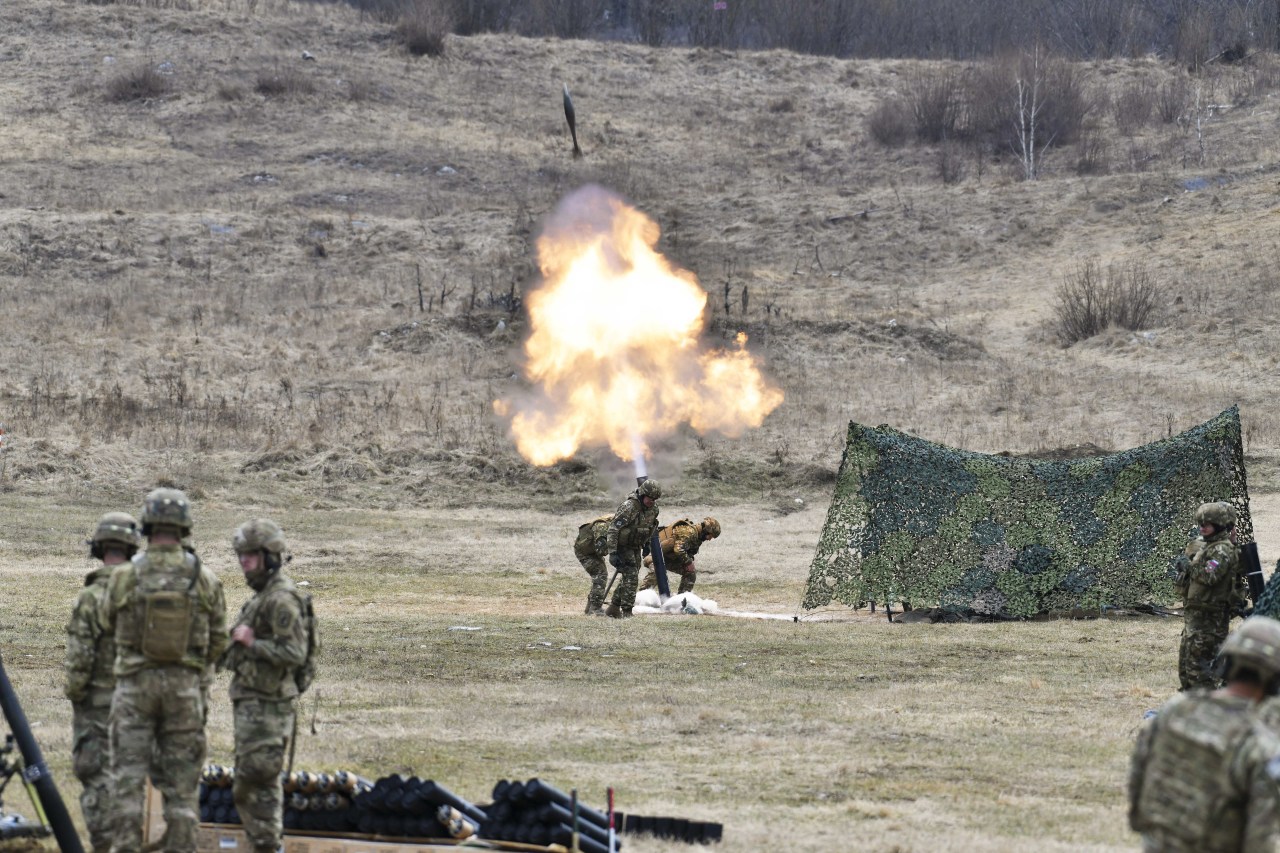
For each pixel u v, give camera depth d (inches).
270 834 1187.3
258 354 6697.8
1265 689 883.4
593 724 1916.8
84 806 1216.2
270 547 1197.7
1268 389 6289.4
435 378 6456.7
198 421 5551.2
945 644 2682.1
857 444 3169.3
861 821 1443.2
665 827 1355.8
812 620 3085.6
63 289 7598.4
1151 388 6343.5
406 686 2169.0
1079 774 1668.3
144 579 1147.3
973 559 3095.5
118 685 1141.7
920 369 6796.3
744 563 4035.4
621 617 3051.2
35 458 4835.1
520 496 5078.7
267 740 1176.2
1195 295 7628.0
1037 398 6294.3
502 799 1249.4
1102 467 3129.9
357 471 5128.0
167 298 7564.0
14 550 3823.8
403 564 3934.5
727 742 1822.1
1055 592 3068.4
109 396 5728.3
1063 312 7485.2
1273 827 840.9
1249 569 2034.9
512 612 3159.5
